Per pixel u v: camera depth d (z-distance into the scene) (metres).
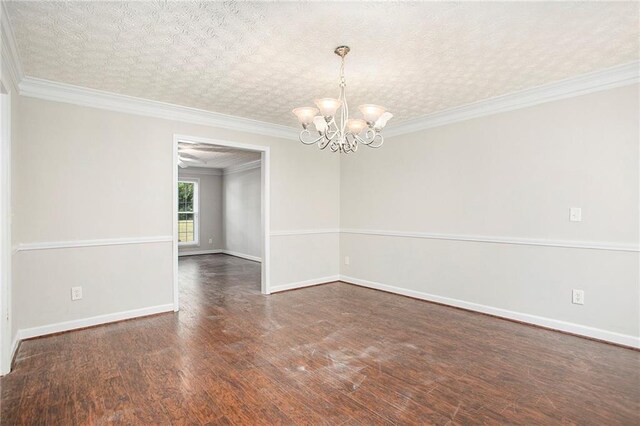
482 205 3.90
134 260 3.78
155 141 3.92
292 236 5.12
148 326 3.51
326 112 2.43
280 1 1.97
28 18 2.13
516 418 1.96
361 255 5.33
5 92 2.50
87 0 1.95
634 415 1.99
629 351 2.86
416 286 4.58
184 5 2.01
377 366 2.60
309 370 2.54
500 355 2.79
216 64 2.83
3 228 2.51
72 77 3.10
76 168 3.44
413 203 4.61
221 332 3.33
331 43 2.48
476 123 3.95
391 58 2.72
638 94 2.88
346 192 5.57
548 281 3.40
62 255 3.36
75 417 1.98
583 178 3.17
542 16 2.14
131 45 2.50
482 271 3.91
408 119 4.50
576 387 2.29
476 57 2.71
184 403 2.12
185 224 9.09
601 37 2.40
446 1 1.98
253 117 4.44
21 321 3.14
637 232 2.90
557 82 3.22
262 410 2.05
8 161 2.54
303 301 4.45
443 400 2.15
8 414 2.01
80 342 3.08
